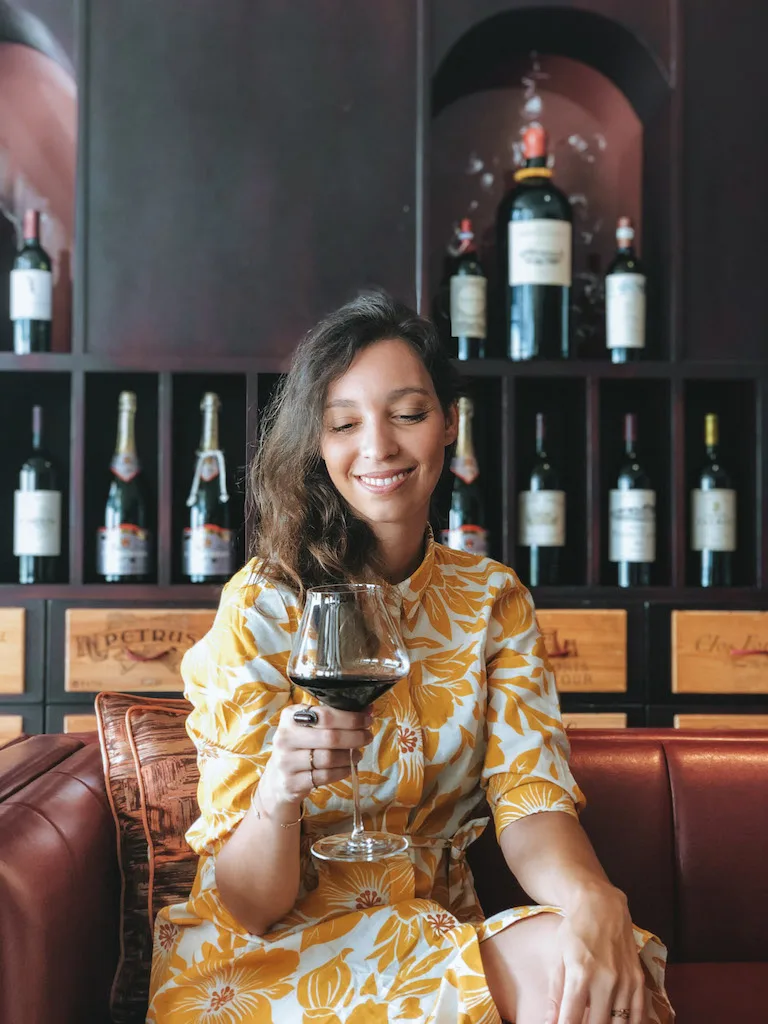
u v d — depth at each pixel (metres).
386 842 1.03
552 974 0.95
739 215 2.65
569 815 1.14
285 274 2.58
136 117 2.56
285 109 2.59
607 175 2.85
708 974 1.28
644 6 2.64
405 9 2.61
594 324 2.84
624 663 2.52
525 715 1.20
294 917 1.09
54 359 2.49
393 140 2.60
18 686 2.44
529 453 2.79
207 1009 1.05
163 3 2.56
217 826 1.09
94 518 2.66
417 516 1.23
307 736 0.97
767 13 2.67
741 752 1.38
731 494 2.62
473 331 2.59
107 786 1.27
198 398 2.70
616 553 2.60
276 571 1.18
